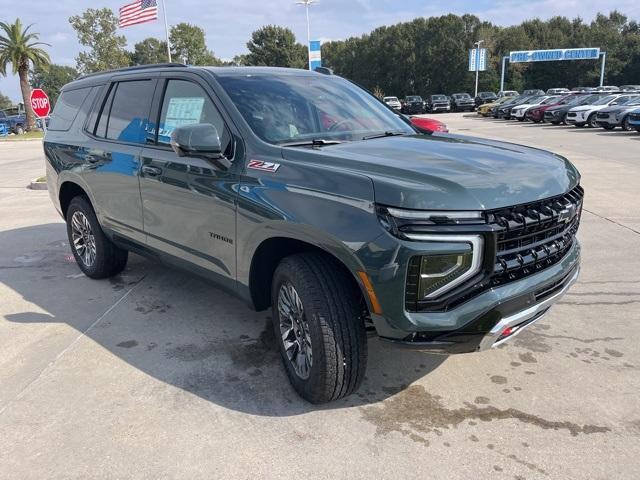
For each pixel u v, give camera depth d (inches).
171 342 155.1
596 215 292.2
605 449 106.3
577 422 115.0
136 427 116.0
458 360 142.5
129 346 153.1
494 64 2659.9
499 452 106.1
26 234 288.5
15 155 828.0
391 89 2832.2
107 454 107.7
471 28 2760.8
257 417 119.0
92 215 196.2
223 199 129.9
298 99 146.9
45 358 146.9
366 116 155.0
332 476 100.5
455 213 97.1
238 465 104.0
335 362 111.9
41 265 231.1
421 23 2780.5
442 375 135.1
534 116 1160.8
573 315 168.4
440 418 117.6
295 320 121.6
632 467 101.2
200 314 174.4
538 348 148.0
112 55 1745.8
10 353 150.2
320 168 112.4
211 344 153.6
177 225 149.9
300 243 121.8
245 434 113.1
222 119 136.3
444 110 1916.8
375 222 99.5
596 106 967.0
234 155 130.3
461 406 121.8
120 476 101.6
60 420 118.9
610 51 2738.7
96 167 181.0
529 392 126.7
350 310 111.2
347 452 107.0
